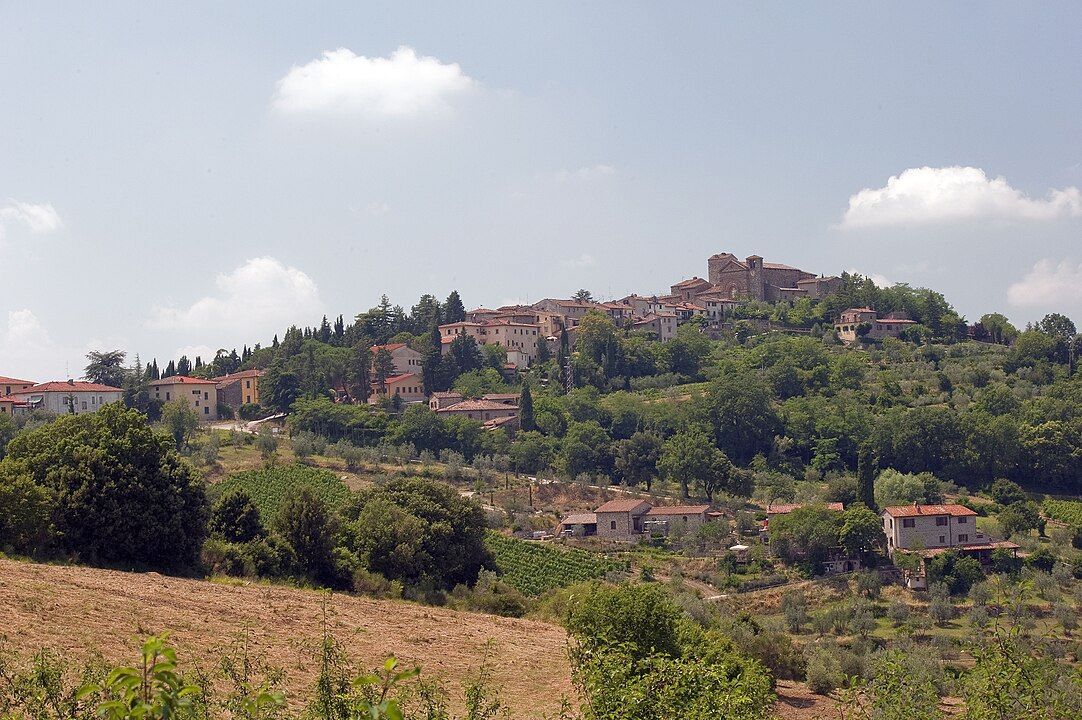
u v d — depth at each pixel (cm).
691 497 19112
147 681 1433
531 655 5859
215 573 7756
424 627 6334
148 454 7662
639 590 5694
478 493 18400
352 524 9288
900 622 11756
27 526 6781
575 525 17000
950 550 13400
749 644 7469
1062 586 12481
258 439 19725
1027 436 19875
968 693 2675
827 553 14050
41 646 4119
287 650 4878
